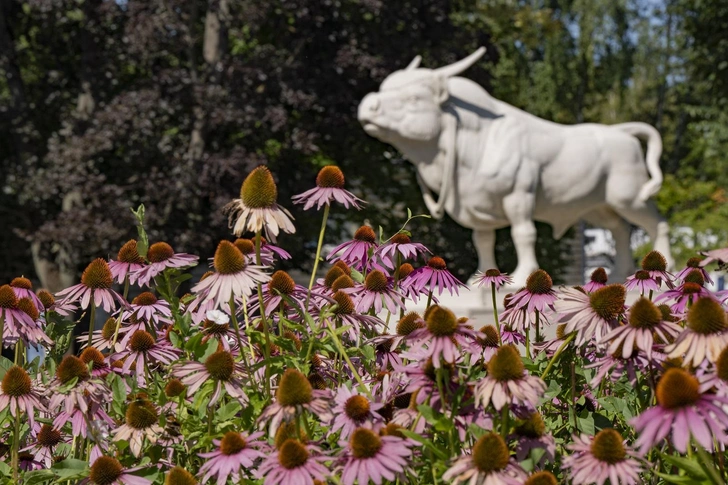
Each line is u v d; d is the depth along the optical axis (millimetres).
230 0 16172
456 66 10672
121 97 16203
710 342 2426
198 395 2842
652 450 2881
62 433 3447
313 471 2406
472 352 2752
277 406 2564
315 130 17297
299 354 2996
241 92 16312
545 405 3291
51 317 3617
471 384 2650
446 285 3521
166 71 16172
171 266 3369
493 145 10633
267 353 2908
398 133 10445
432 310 2605
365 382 3188
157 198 15320
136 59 17078
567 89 36125
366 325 3357
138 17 15805
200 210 15914
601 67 37844
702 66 21594
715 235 26109
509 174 10562
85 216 15312
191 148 16016
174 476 2611
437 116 10484
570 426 3090
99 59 17484
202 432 2900
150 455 2977
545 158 10836
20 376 3010
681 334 2490
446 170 10570
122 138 15914
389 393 2932
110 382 3096
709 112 22906
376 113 10414
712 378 2369
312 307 3314
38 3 16344
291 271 19391
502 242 19719
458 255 19188
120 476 2760
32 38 18734
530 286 3338
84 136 15812
